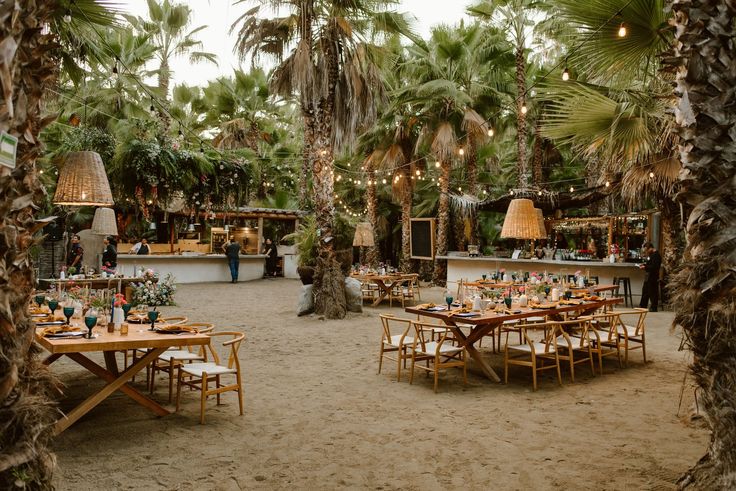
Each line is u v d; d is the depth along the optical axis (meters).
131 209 16.19
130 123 12.41
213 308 11.80
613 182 12.72
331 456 3.79
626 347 6.66
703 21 2.38
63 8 4.15
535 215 6.89
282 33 10.56
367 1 10.23
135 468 3.54
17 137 1.79
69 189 5.59
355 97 10.21
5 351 1.77
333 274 10.55
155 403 4.61
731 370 2.38
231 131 20.03
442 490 3.27
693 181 2.47
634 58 4.18
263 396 5.29
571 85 5.02
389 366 6.64
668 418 4.61
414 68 15.94
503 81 16.88
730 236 2.35
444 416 4.68
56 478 3.28
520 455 3.80
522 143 14.59
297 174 23.08
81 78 5.49
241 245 21.50
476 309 6.08
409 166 17.36
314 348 7.70
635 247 15.63
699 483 2.65
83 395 5.21
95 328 4.79
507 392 5.50
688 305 2.51
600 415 4.71
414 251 18.56
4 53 1.68
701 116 2.41
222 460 3.70
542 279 9.39
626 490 3.24
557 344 6.22
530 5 14.10
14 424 1.83
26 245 1.85
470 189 17.45
